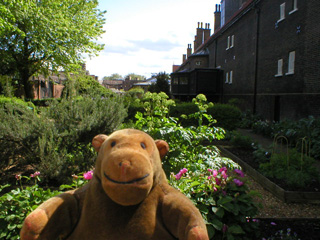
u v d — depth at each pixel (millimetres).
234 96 22828
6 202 2812
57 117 4824
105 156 1358
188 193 2881
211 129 4953
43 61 22125
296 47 13391
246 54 20250
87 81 20359
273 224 3576
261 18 17734
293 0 13797
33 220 1262
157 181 1474
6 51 19891
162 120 4906
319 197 4797
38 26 17922
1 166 4270
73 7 20984
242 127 16484
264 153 7406
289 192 4812
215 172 3139
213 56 31109
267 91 16781
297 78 13258
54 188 4129
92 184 1457
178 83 30531
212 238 2850
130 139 1426
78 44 21547
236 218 3016
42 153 4156
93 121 4680
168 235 1386
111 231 1325
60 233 1397
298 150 8820
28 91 23156
